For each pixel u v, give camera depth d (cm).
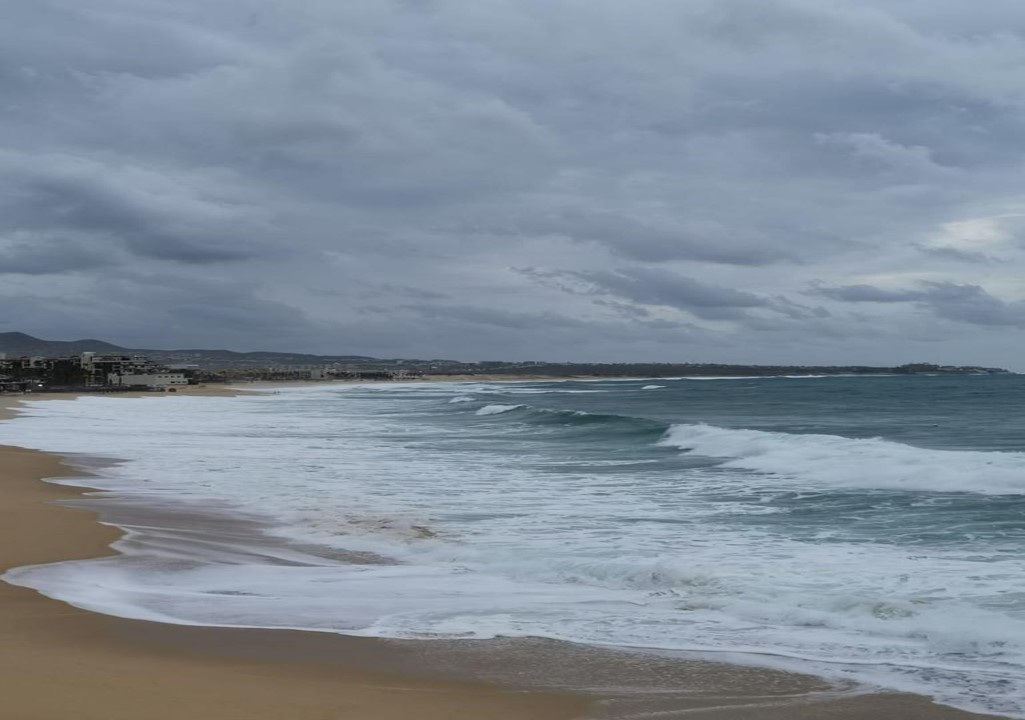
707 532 1575
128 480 2352
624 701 724
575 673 798
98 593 1105
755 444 2998
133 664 790
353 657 840
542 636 920
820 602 1047
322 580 1205
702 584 1148
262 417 6094
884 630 940
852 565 1284
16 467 2631
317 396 11981
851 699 732
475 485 2252
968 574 1214
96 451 3259
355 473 2522
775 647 884
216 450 3322
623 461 2830
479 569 1281
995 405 7231
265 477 2427
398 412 6750
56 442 3719
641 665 824
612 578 1202
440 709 695
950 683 773
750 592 1100
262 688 732
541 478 2394
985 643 888
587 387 17988
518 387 18562
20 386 15050
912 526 1605
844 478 2230
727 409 6988
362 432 4388
